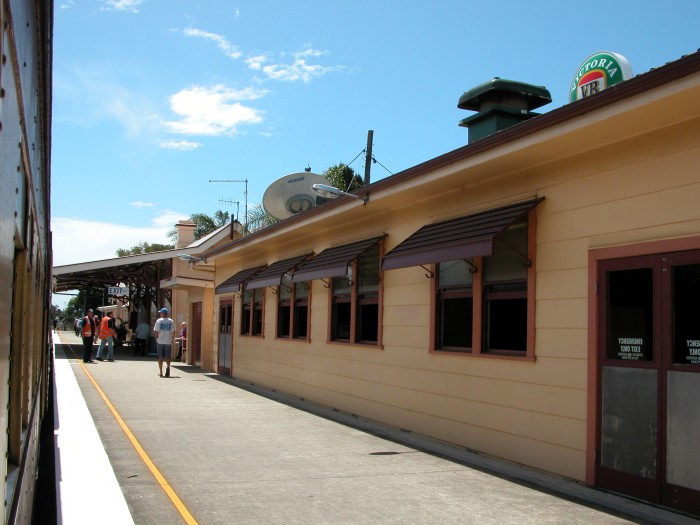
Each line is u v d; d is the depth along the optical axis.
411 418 9.90
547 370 7.38
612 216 6.74
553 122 6.59
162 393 14.68
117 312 52.16
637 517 5.65
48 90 4.07
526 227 7.88
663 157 6.23
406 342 10.18
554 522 5.51
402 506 5.95
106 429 9.73
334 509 5.83
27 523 3.89
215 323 22.02
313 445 8.84
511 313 8.15
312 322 13.80
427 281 9.72
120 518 5.16
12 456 2.99
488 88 10.74
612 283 6.69
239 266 20.02
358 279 11.95
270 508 5.82
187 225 32.84
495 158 7.57
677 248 6.00
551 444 7.25
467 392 8.66
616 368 6.49
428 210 10.02
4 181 1.82
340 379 12.31
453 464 7.81
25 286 3.04
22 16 2.23
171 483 6.64
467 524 5.45
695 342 5.77
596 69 8.39
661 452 5.95
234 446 8.65
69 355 28.22
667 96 5.44
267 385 16.38
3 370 2.02
